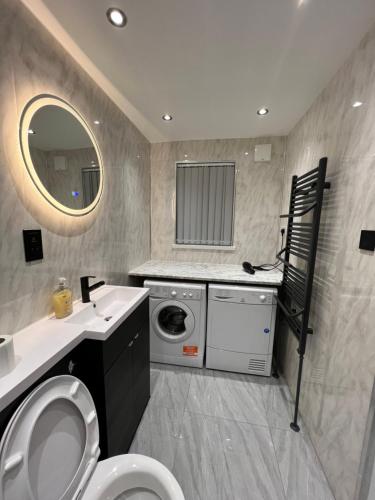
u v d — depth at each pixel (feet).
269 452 4.31
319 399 4.27
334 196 3.99
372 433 2.86
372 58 3.08
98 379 3.20
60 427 2.39
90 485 2.60
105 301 4.64
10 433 1.84
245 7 2.97
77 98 4.03
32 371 2.20
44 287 3.37
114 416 3.57
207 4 2.94
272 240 7.79
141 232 7.57
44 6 2.94
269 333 6.15
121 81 4.61
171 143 7.99
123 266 6.23
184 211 8.27
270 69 4.17
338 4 2.88
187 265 7.85
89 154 4.43
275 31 3.32
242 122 6.42
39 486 2.09
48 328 3.11
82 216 4.29
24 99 2.93
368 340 2.97
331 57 3.78
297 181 5.56
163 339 6.73
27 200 3.02
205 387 5.96
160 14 3.07
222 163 7.79
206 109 5.71
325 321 4.14
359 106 3.34
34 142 3.09
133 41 3.53
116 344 3.55
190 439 4.54
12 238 2.82
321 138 4.70
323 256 4.30
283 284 6.08
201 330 6.53
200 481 3.83
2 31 2.60
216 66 4.13
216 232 8.13
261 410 5.26
